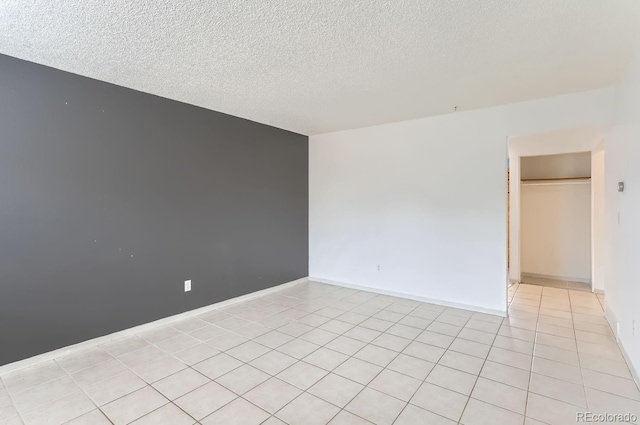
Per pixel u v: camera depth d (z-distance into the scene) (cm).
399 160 451
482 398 217
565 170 548
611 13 197
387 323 354
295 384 235
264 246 469
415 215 438
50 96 273
